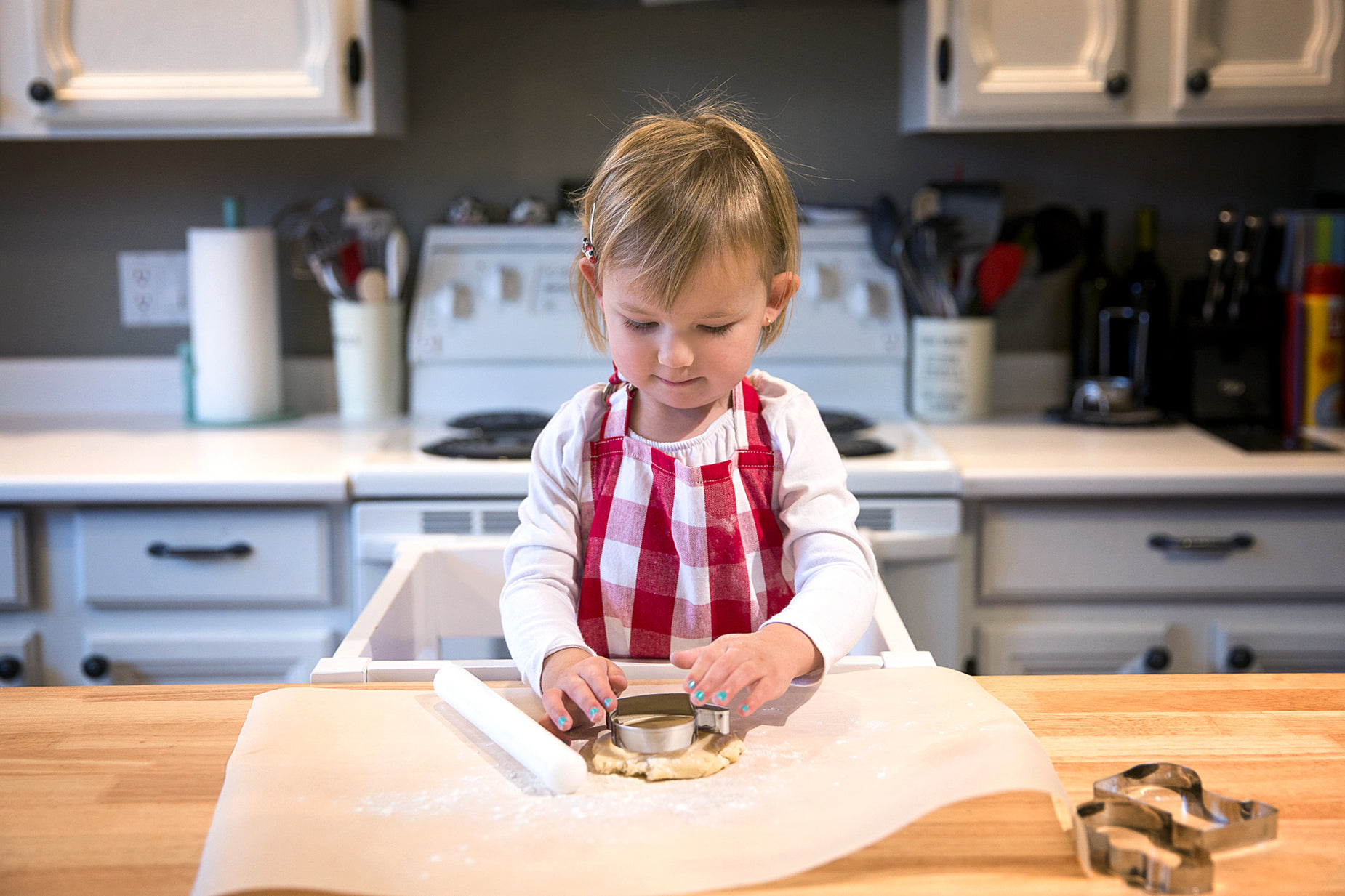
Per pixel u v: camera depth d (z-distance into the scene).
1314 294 1.92
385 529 1.63
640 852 0.55
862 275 2.05
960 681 0.75
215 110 1.80
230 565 1.66
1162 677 0.79
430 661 0.81
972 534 1.67
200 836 0.58
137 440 1.86
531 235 2.07
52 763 0.66
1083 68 1.82
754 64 2.12
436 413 2.07
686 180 0.76
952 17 1.81
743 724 0.70
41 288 2.16
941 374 2.00
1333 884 0.53
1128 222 2.15
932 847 0.55
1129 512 1.66
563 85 2.12
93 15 1.79
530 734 0.63
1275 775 0.64
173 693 0.77
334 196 2.15
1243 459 1.68
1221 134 2.13
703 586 0.90
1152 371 2.07
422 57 2.11
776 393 0.94
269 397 2.04
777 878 0.53
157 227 2.15
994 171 2.14
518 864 0.54
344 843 0.56
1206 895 0.52
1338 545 1.66
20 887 0.53
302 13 1.79
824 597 0.79
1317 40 1.81
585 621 0.91
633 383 0.80
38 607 1.68
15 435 1.91
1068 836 0.56
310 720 0.70
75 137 1.84
